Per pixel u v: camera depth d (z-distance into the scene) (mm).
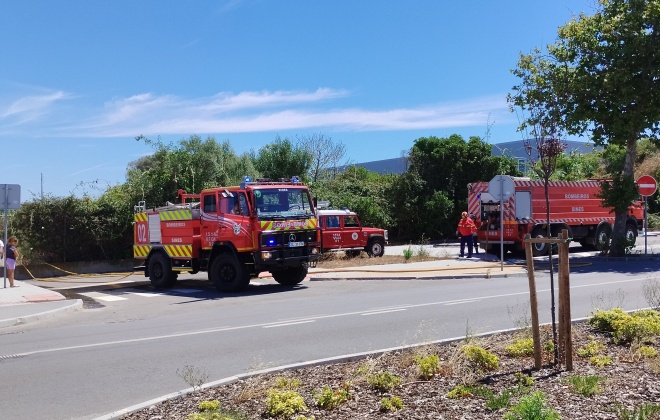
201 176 31000
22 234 27375
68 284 23125
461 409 5383
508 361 7262
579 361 7074
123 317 14227
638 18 21641
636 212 29781
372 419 5273
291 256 17844
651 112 22156
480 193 26203
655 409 4957
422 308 13172
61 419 6367
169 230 19906
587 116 22969
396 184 38969
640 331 7988
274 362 8359
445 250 29188
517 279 18844
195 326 12141
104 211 28484
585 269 20984
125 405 6773
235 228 17625
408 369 7105
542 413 4645
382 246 27453
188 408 6051
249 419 5539
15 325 13648
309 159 42375
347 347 9289
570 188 26766
